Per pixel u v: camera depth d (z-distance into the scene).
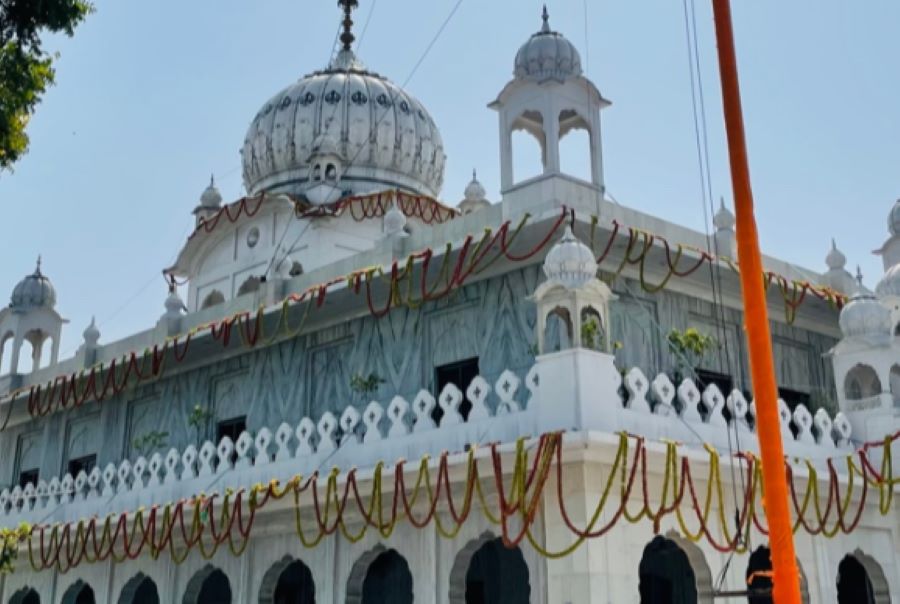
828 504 14.20
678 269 16.48
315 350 19.23
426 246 17.61
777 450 8.30
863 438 16.30
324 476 15.38
